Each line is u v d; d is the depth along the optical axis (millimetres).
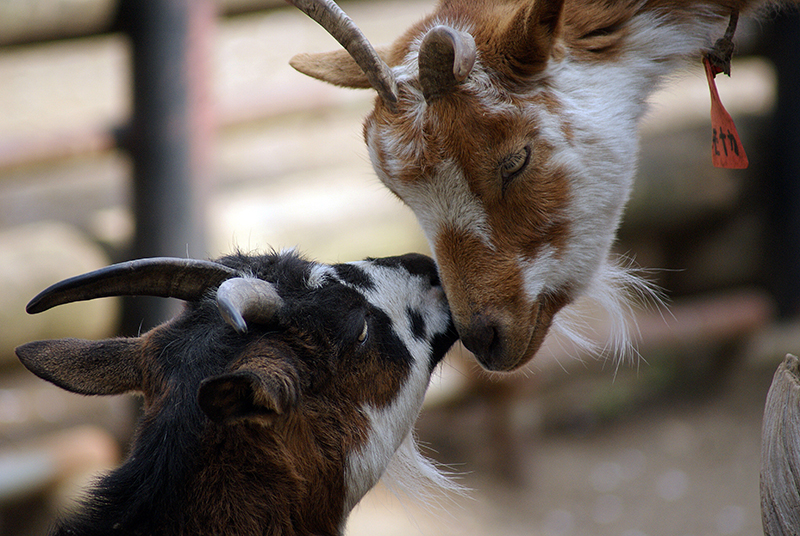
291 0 4527
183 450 4238
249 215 11711
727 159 5449
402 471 5809
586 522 10711
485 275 4750
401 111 4719
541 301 4965
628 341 6344
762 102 14594
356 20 17312
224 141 13000
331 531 4715
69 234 11297
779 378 3834
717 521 10664
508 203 4691
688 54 5445
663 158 13086
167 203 10664
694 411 13008
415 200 4832
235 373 3787
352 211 11906
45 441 10336
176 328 4645
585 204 4836
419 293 5168
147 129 10516
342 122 15836
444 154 4617
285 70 16109
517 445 11461
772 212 13672
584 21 5023
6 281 10281
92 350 4750
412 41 5074
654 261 13750
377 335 4855
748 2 5430
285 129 15172
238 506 4273
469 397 11109
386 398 4859
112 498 4266
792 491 3662
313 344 4555
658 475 11648
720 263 13750
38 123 14617
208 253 10812
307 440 4484
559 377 12133
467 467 11555
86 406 11586
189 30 10422
